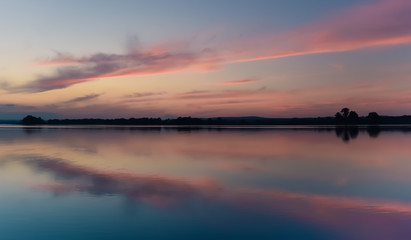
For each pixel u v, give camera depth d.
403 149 30.08
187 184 14.65
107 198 12.23
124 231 8.98
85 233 8.85
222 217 10.12
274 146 33.31
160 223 9.59
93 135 55.44
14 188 13.84
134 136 51.81
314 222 9.71
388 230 9.15
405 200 12.16
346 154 26.17
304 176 16.59
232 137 48.72
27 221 9.73
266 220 9.85
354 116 157.75
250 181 15.36
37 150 29.31
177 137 49.06
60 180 15.47
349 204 11.57
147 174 17.03
